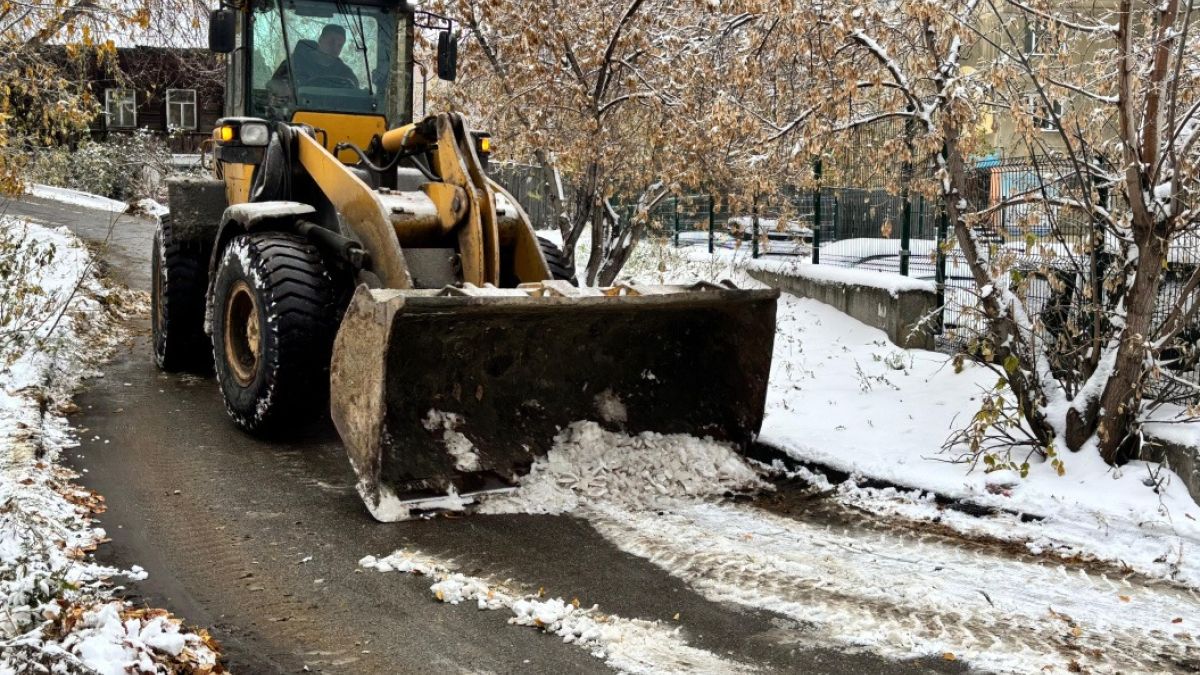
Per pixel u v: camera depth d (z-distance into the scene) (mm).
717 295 6109
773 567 5055
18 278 8719
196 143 30375
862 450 6832
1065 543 5457
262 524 5477
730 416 6680
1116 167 6891
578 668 3990
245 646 4125
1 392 7074
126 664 3564
